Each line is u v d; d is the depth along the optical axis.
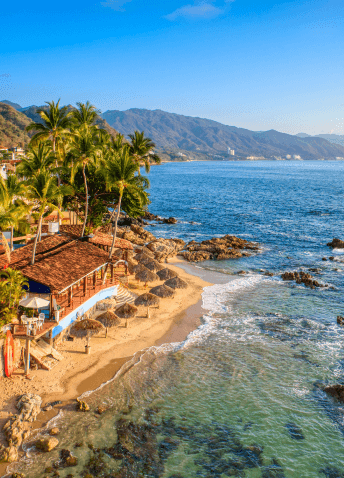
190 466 18.36
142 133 52.94
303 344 31.34
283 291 44.81
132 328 33.47
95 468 17.83
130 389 24.30
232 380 25.91
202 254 60.28
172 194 170.75
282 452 19.56
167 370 26.88
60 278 27.67
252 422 21.75
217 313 37.88
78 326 28.25
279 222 97.25
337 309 39.22
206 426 21.27
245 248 67.44
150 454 18.98
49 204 31.48
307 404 23.48
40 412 21.38
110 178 38.56
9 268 24.47
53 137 45.41
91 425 20.73
